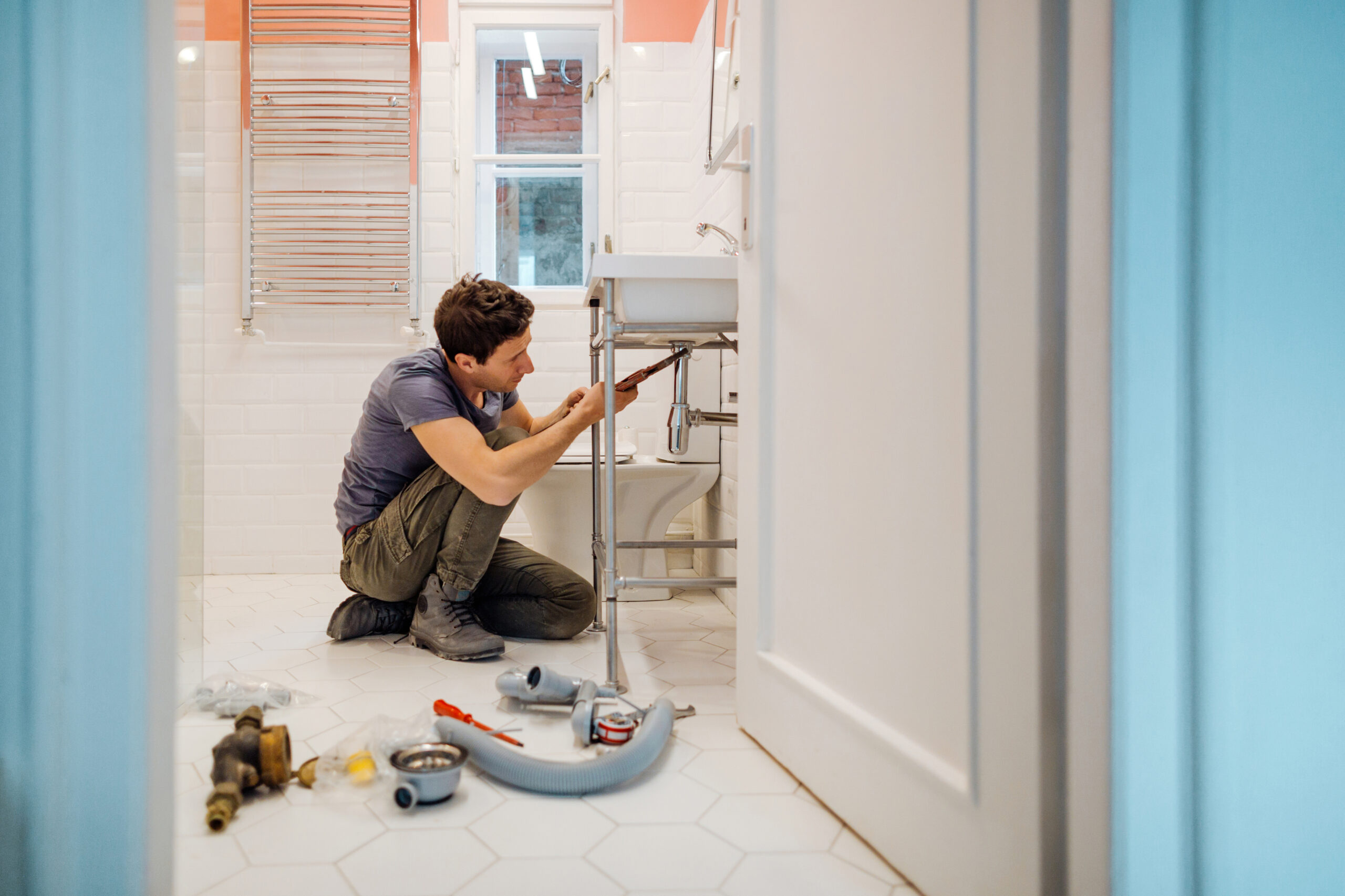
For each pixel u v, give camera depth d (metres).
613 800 1.14
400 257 2.91
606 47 3.06
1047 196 0.71
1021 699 0.75
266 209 2.86
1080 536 0.70
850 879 0.94
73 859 0.66
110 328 0.66
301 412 2.88
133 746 0.67
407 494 1.90
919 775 0.90
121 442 0.66
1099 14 0.67
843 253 1.07
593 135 3.13
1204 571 0.69
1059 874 0.73
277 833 1.04
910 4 0.91
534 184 3.13
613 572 1.61
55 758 0.65
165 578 0.69
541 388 2.99
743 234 1.38
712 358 2.46
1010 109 0.75
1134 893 0.68
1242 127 0.68
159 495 0.68
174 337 0.70
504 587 2.03
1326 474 0.70
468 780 1.21
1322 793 0.71
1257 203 0.68
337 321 2.90
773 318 1.30
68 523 0.65
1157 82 0.67
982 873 0.80
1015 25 0.74
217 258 2.84
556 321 2.99
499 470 1.73
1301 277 0.69
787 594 1.26
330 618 2.22
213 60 2.83
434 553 1.89
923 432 0.90
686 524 2.99
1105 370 0.67
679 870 0.96
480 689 1.61
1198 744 0.69
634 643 2.00
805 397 1.19
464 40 3.02
